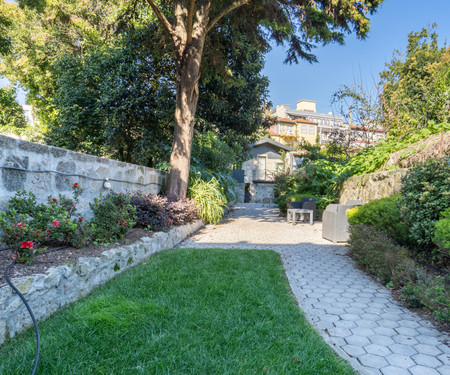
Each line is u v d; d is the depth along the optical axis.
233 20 8.06
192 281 3.42
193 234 7.34
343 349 2.22
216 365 1.87
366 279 3.93
